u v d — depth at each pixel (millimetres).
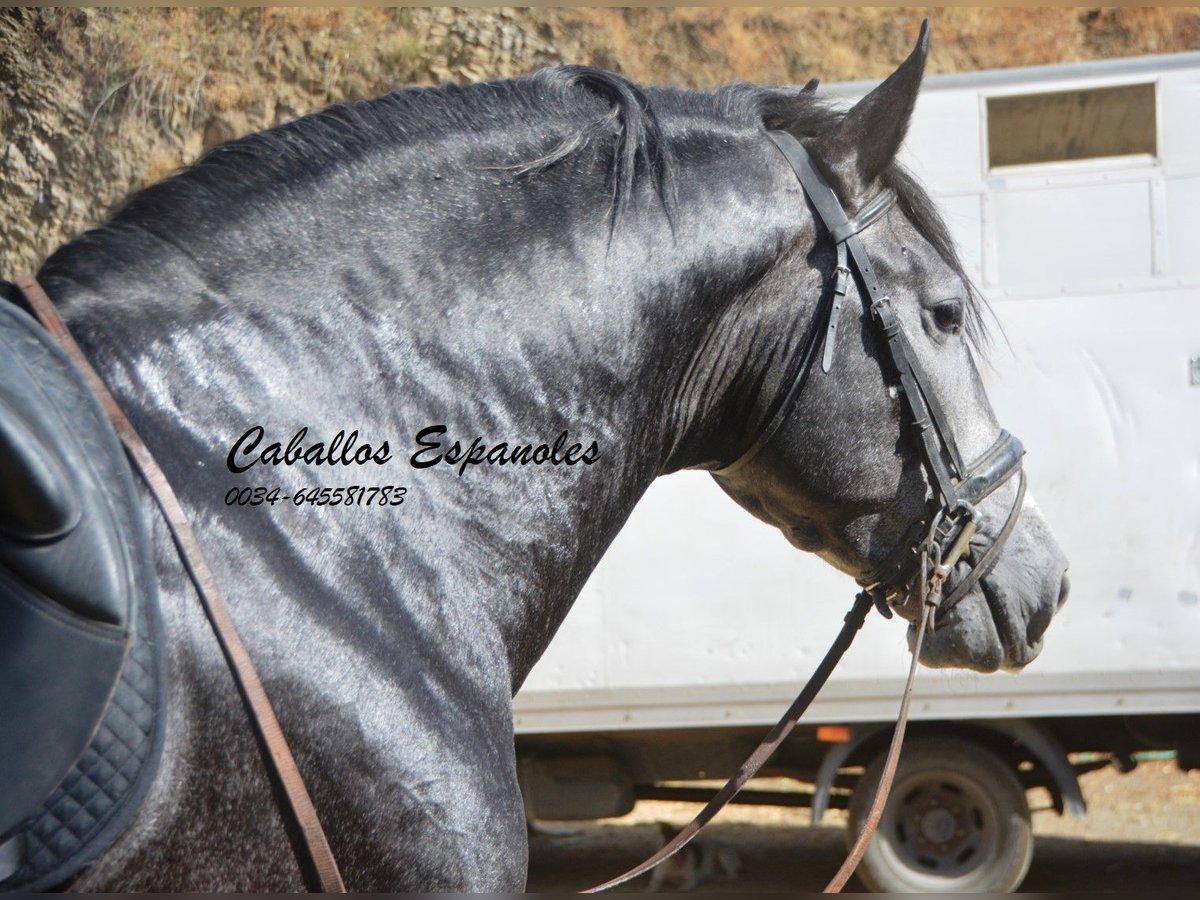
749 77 13406
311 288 2129
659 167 2492
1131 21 14570
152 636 1782
